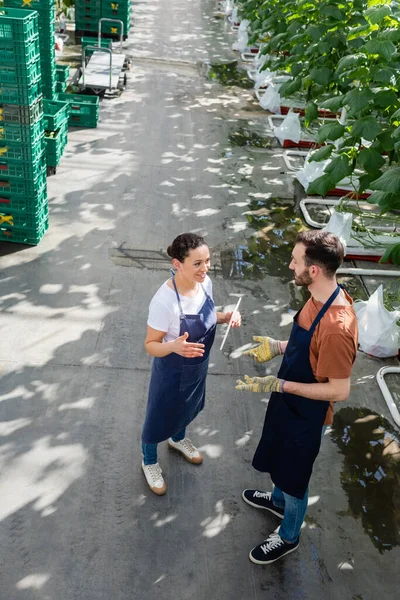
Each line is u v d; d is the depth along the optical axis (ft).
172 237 20.01
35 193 17.70
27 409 12.92
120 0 40.40
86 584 9.77
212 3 57.82
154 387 10.43
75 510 10.96
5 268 17.42
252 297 17.61
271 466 10.08
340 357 8.37
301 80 24.61
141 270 18.10
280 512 11.28
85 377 13.97
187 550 10.53
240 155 26.84
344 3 22.59
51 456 11.93
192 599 9.76
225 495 11.65
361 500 11.87
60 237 19.22
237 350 15.47
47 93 27.71
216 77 36.94
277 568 10.43
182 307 9.68
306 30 22.80
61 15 43.16
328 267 8.30
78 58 36.91
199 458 12.20
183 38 44.68
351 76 18.69
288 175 25.43
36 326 15.30
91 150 25.49
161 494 11.44
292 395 9.30
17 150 16.99
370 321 15.94
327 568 10.53
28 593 9.53
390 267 19.98
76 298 16.53
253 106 32.83
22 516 10.72
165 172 24.45
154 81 34.81
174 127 28.94
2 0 25.07
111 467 11.88
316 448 9.39
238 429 13.19
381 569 10.62
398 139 17.10
